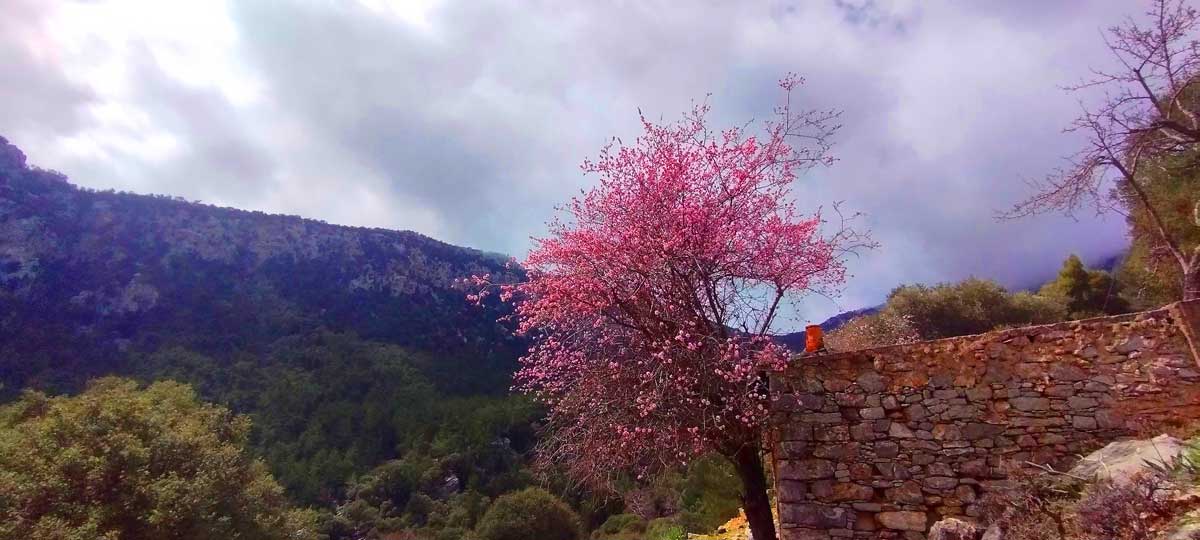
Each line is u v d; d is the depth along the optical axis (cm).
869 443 662
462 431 5659
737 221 715
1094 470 533
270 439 5216
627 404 663
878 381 679
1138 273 1413
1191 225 1038
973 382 651
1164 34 799
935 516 623
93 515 1486
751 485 704
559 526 3650
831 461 666
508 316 796
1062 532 473
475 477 4962
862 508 645
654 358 657
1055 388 627
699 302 679
